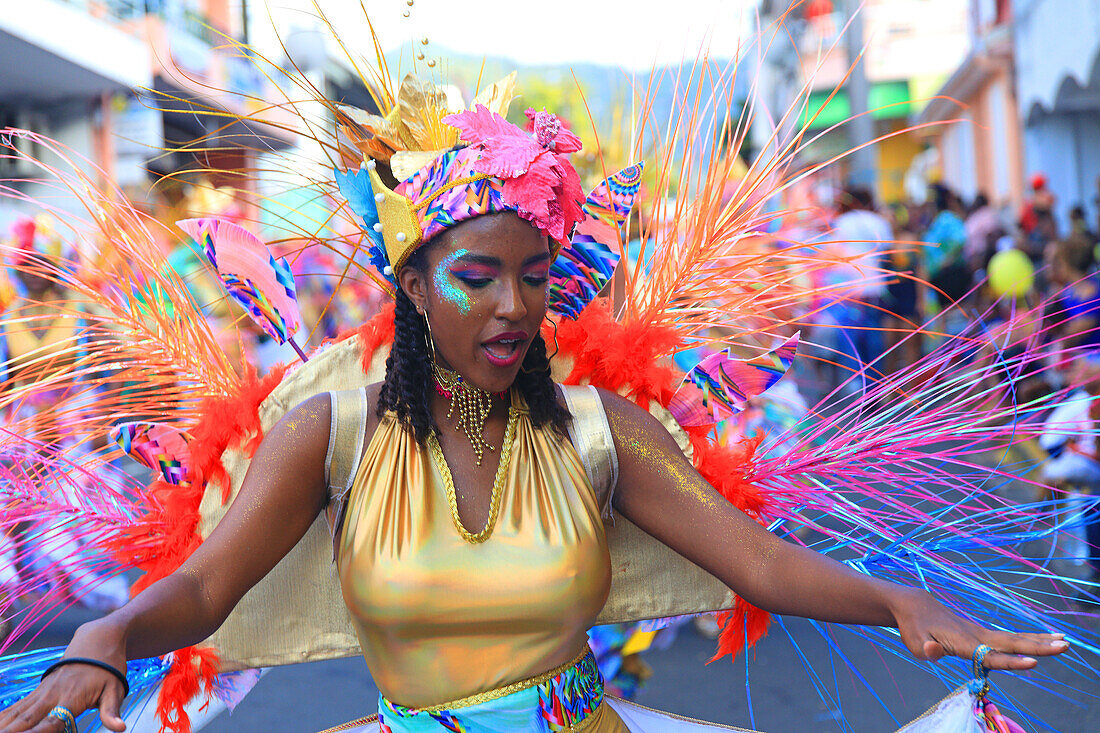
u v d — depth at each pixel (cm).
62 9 940
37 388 183
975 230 962
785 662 377
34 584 181
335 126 173
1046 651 131
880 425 185
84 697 125
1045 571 181
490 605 154
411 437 161
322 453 160
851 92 1072
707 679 366
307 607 176
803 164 205
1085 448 316
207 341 185
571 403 171
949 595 182
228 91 177
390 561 154
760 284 197
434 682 155
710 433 191
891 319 712
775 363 182
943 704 153
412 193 153
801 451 186
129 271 185
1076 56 1197
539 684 157
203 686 174
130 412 185
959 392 195
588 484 165
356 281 190
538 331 158
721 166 192
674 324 193
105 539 177
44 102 1054
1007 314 460
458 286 150
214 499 171
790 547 158
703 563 165
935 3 2473
